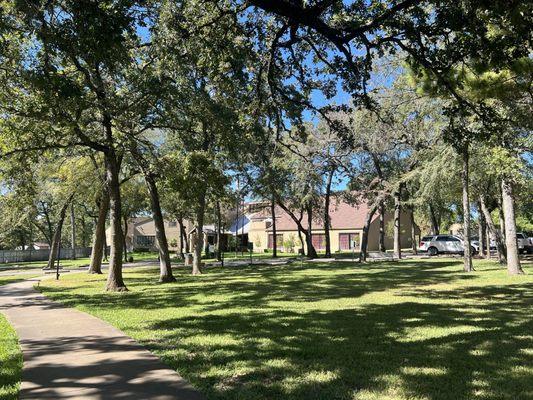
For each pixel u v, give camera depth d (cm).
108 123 1739
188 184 1733
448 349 751
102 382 601
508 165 1812
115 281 1798
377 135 2730
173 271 2912
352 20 1057
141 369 656
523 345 771
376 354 726
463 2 887
